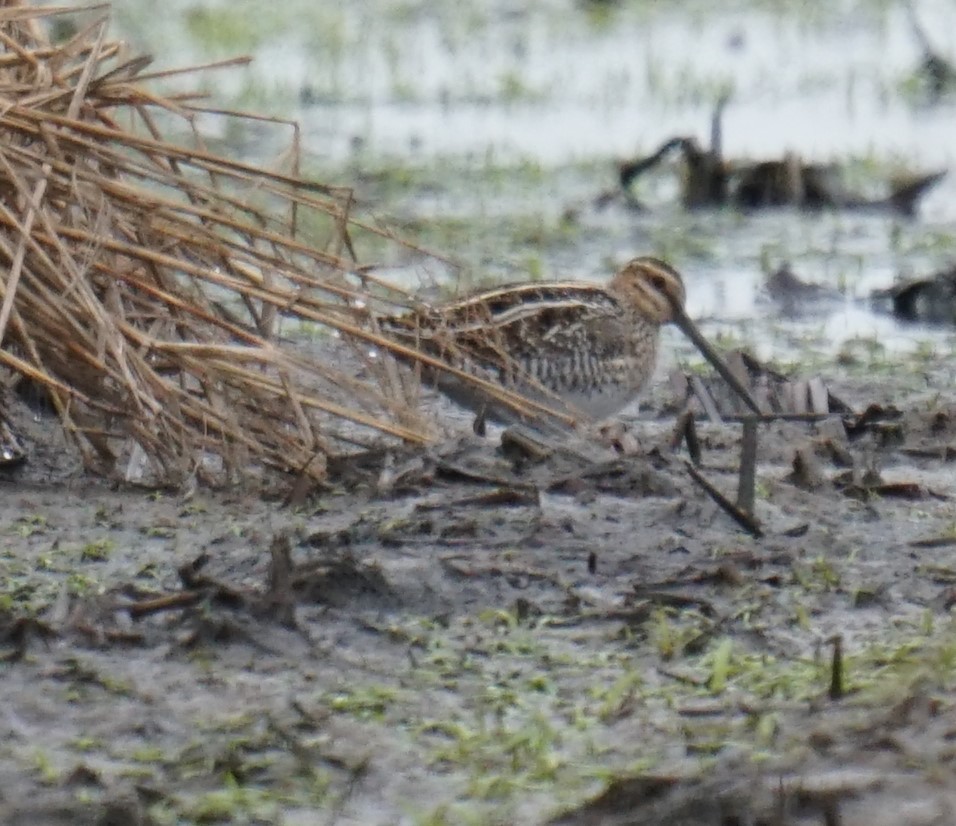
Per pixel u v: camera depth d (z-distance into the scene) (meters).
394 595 9.29
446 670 8.52
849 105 24.27
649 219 19.70
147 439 10.97
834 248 18.72
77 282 10.70
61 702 8.05
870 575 9.81
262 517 10.59
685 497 11.02
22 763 7.50
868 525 10.70
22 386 11.78
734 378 13.57
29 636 8.62
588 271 17.48
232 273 11.44
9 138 11.11
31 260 10.88
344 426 12.41
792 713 7.93
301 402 11.24
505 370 12.73
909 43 27.09
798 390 13.67
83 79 11.13
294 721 7.89
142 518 10.48
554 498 11.01
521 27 28.03
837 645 8.09
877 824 6.66
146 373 10.93
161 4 28.17
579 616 9.13
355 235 17.92
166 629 8.81
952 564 10.01
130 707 8.03
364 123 22.98
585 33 27.75
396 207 19.36
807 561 10.00
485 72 25.62
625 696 8.18
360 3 29.11
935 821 6.64
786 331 16.14
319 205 11.59
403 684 8.35
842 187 20.50
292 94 24.03
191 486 10.92
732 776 7.13
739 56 26.58
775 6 29.23
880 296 16.92
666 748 7.68
